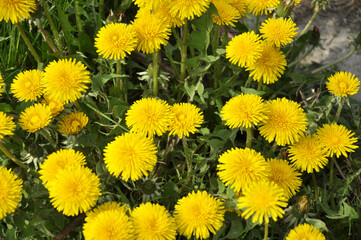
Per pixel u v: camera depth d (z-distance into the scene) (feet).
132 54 2.43
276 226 2.01
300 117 1.90
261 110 1.86
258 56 1.98
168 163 2.22
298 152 1.94
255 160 1.78
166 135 2.19
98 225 1.69
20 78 1.97
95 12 2.44
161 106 1.86
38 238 1.99
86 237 1.71
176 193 2.02
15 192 1.76
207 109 2.30
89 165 2.12
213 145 2.04
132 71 2.43
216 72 2.32
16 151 2.10
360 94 2.56
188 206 1.76
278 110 1.89
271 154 2.15
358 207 2.10
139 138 1.81
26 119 1.93
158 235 1.71
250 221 1.87
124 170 1.77
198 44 2.18
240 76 2.45
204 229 1.75
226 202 1.86
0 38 2.28
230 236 1.90
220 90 2.24
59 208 1.71
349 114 2.38
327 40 2.79
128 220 1.75
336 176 2.22
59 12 2.23
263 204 1.69
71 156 1.80
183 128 1.85
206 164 2.10
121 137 1.80
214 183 2.07
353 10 2.85
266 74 2.06
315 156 1.93
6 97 2.26
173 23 2.09
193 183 2.09
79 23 2.37
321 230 1.92
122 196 1.95
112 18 2.14
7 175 1.76
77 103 2.05
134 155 1.77
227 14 2.15
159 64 2.35
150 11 2.08
